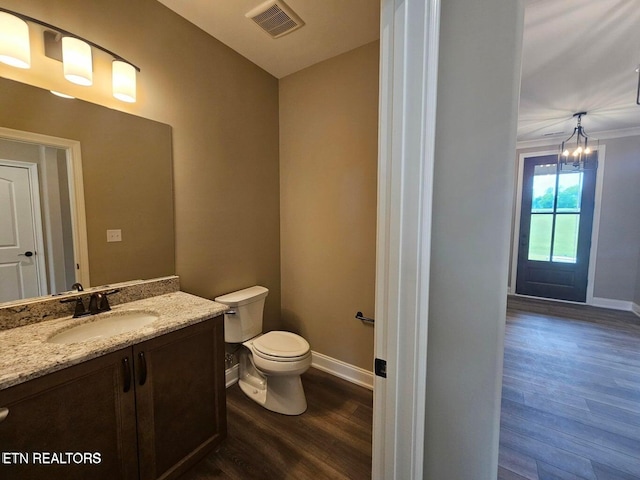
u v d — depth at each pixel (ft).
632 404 6.18
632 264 11.92
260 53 6.73
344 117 6.78
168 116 5.45
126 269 4.99
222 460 4.73
